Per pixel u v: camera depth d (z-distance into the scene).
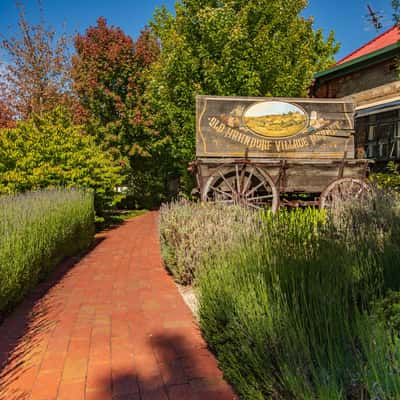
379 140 12.69
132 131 19.28
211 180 8.09
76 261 7.01
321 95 15.79
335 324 1.72
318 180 8.49
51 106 19.09
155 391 2.59
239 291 2.44
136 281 5.52
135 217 16.42
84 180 10.77
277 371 1.81
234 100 8.66
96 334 3.55
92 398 2.52
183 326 3.73
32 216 5.20
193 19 11.86
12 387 2.64
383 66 12.90
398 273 2.42
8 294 3.89
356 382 1.46
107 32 19.05
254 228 4.02
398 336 1.56
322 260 2.55
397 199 5.75
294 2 12.70
